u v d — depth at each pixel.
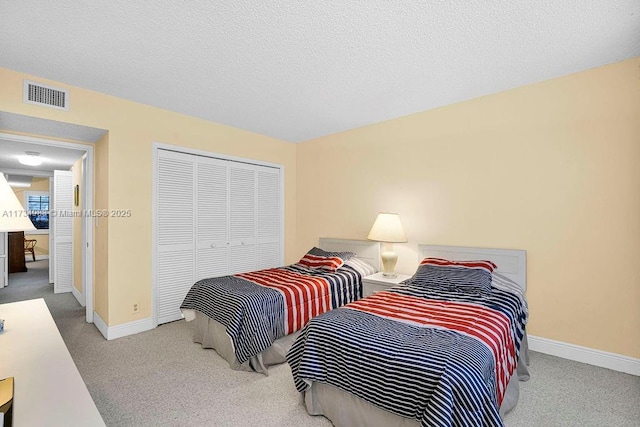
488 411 1.30
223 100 3.17
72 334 3.17
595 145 2.50
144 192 3.29
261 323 2.45
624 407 1.94
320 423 1.82
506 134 2.92
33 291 4.98
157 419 1.85
